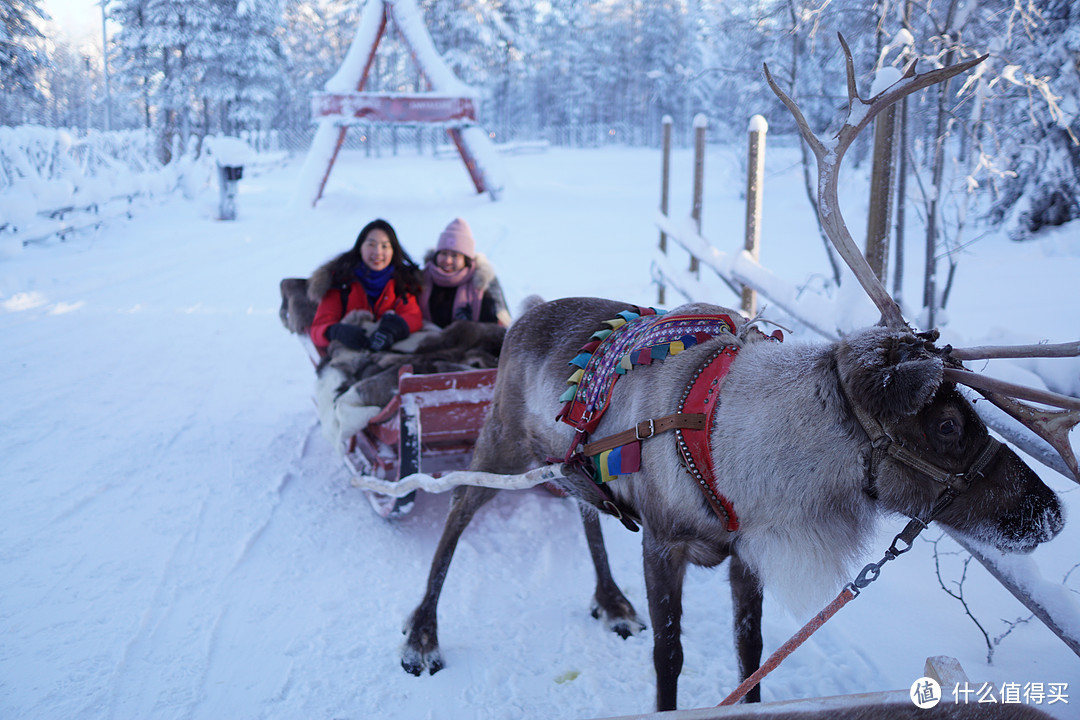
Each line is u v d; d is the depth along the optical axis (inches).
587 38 2605.8
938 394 80.8
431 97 812.6
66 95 2544.3
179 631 125.5
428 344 170.9
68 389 238.7
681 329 99.9
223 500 171.0
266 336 309.7
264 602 134.7
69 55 2667.3
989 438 82.0
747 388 91.2
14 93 1117.7
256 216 721.6
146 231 576.7
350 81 810.2
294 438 207.9
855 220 261.6
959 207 214.5
